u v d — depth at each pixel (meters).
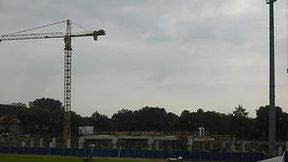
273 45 59.69
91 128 198.50
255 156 103.19
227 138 172.62
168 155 120.06
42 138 177.12
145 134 181.50
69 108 196.50
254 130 198.50
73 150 130.50
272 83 58.94
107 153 127.94
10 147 140.12
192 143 163.50
